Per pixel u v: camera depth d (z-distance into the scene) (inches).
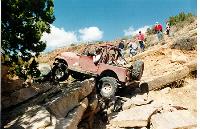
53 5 452.1
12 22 413.4
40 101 358.0
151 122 456.8
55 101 333.1
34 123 287.6
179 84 598.9
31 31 428.5
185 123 443.2
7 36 413.1
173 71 605.6
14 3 401.4
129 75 542.9
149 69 687.1
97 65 554.9
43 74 560.4
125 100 526.9
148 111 475.2
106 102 518.3
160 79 591.5
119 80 534.9
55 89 422.6
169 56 724.0
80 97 403.2
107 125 467.8
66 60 570.9
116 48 564.4
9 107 346.6
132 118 458.9
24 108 335.0
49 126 288.5
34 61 467.2
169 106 503.5
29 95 386.9
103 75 552.1
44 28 435.5
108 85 525.7
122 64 560.1
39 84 454.0
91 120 451.5
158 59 725.3
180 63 676.1
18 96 366.3
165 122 444.8
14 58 442.3
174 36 965.2
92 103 437.7
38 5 437.4
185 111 490.9
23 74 462.6
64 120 311.7
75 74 573.6
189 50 728.3
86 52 572.1
